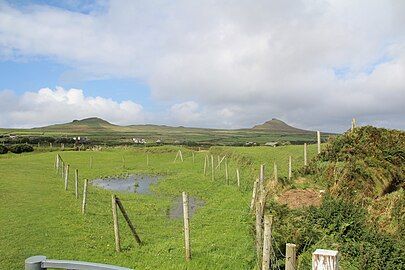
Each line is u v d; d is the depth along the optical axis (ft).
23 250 65.21
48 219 86.12
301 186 88.48
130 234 82.28
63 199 111.55
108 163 260.21
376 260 52.29
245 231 78.54
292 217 68.08
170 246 71.46
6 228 76.48
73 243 71.61
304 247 58.49
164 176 204.13
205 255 64.59
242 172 165.07
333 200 69.51
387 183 79.51
